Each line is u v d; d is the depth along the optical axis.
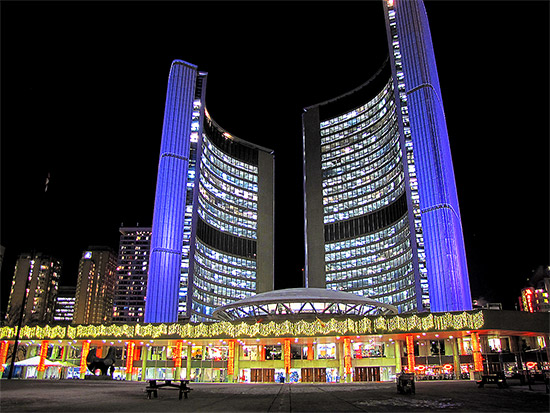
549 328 57.78
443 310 107.69
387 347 67.69
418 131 126.25
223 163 173.25
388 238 143.38
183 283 133.88
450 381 50.53
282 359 67.75
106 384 41.22
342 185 166.38
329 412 15.53
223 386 40.56
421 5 142.38
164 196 136.25
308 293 73.12
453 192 124.38
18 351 85.56
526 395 23.38
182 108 147.00
